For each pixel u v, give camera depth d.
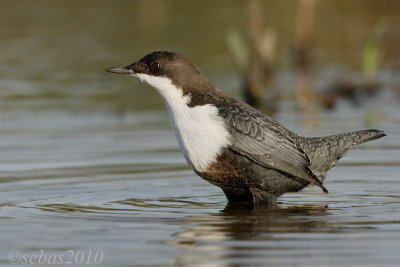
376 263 7.91
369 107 18.23
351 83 20.53
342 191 11.68
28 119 17.11
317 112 17.75
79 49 23.88
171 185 12.20
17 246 8.71
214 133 10.67
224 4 30.95
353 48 24.94
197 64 22.47
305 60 23.86
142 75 11.27
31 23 27.59
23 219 9.91
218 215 10.20
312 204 10.92
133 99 19.36
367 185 12.00
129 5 31.12
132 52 23.11
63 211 10.38
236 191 11.19
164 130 16.09
